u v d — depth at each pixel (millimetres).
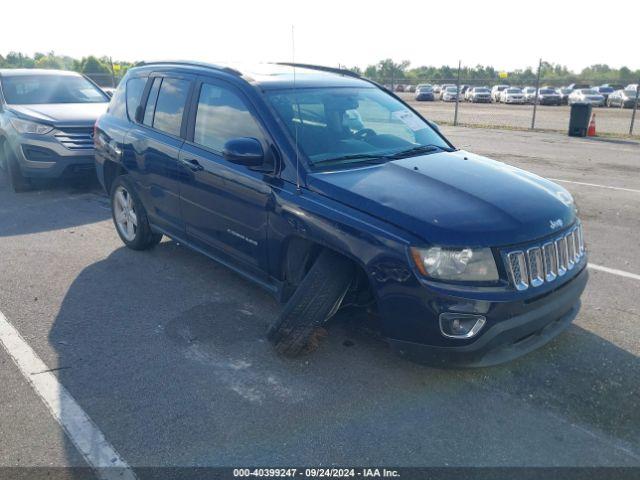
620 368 3783
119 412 3332
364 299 3949
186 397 3480
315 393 3518
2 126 8789
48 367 3822
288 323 3855
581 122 17266
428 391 3533
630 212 7773
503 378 3668
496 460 2947
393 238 3322
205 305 4762
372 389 3559
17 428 3193
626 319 4512
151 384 3619
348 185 3709
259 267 4277
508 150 13992
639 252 6148
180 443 3068
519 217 3441
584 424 3227
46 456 2973
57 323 4457
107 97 10133
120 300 4871
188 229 5027
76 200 8414
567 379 3658
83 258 5898
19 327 4391
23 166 8438
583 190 9180
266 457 2965
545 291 3424
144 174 5434
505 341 3320
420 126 4965
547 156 12984
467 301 3197
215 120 4633
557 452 3004
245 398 3469
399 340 3451
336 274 3732
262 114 4203
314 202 3732
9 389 3566
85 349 4059
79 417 3287
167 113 5223
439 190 3662
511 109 34562
